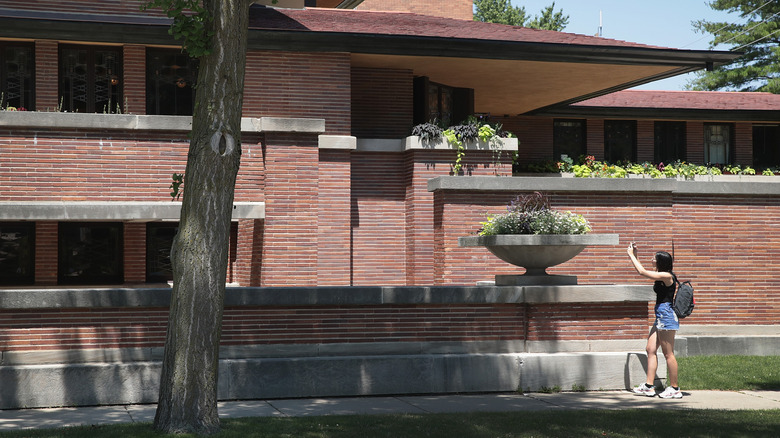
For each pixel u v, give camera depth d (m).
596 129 28.81
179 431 8.87
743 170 28.38
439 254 17.22
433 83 22.48
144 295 11.60
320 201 18.42
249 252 18.36
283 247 17.12
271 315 12.12
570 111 27.67
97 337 11.52
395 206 19.58
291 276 17.11
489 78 22.19
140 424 9.46
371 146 19.41
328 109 18.64
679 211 17.98
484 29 20.58
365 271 19.30
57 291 11.30
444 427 9.39
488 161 19.14
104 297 11.46
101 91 18.11
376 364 12.21
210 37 9.16
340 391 12.07
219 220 9.14
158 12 19.06
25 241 19.09
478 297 12.74
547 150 28.55
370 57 19.42
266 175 17.16
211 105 9.12
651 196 17.58
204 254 9.06
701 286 17.91
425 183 19.00
